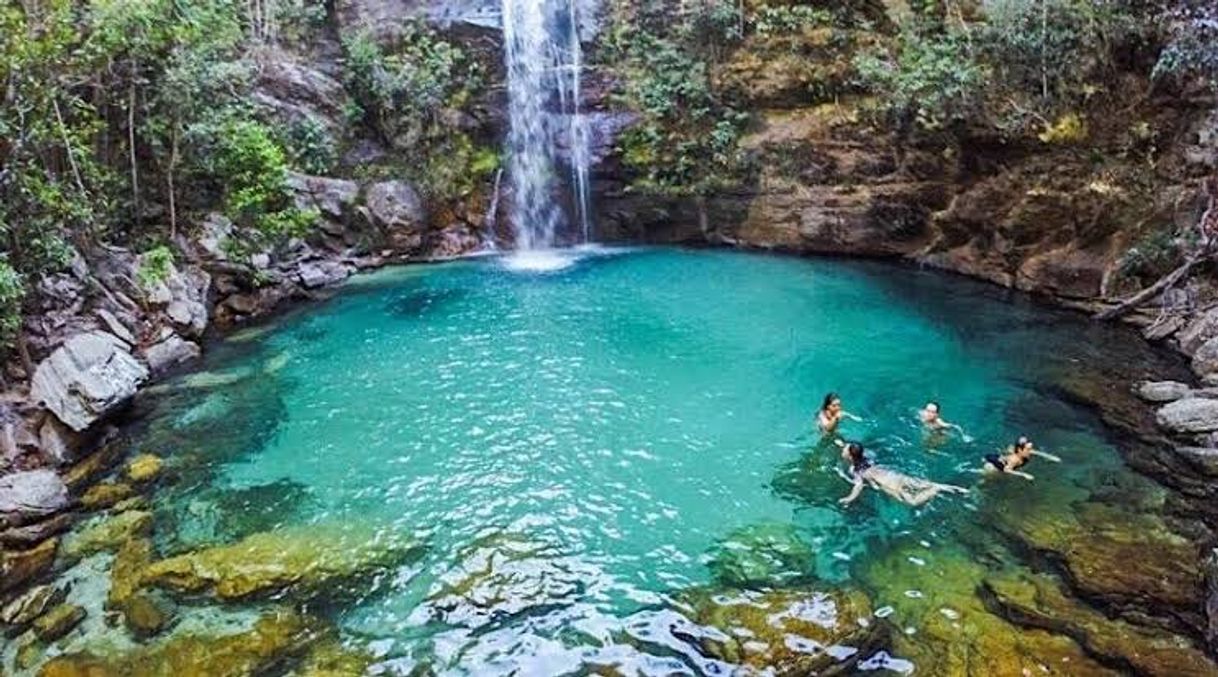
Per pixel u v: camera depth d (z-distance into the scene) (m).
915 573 8.30
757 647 7.15
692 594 8.05
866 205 20.33
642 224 23.25
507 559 8.73
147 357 14.16
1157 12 15.72
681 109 22.50
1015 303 17.03
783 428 11.73
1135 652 6.95
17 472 10.44
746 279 19.36
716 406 12.52
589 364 14.31
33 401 11.43
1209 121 15.08
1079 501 9.54
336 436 11.81
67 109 14.85
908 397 12.65
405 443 11.55
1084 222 16.62
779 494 9.97
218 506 9.94
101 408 11.33
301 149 21.23
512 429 11.90
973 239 19.03
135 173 16.17
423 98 22.70
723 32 22.02
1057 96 16.75
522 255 22.70
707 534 9.16
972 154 18.23
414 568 8.60
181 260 16.70
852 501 9.73
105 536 9.34
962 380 13.21
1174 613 7.46
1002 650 7.04
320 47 23.25
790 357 14.44
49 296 13.46
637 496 9.99
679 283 19.20
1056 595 7.81
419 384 13.65
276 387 13.64
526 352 14.98
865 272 19.73
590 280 19.75
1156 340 14.38
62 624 7.77
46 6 13.84
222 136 17.05
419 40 23.42
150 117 16.12
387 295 18.92
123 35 14.20
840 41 20.91
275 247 19.12
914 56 18.89
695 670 6.99
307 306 18.20
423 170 23.06
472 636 7.54
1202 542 8.56
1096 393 12.44
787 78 21.41
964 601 7.79
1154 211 15.59
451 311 17.59
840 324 16.06
